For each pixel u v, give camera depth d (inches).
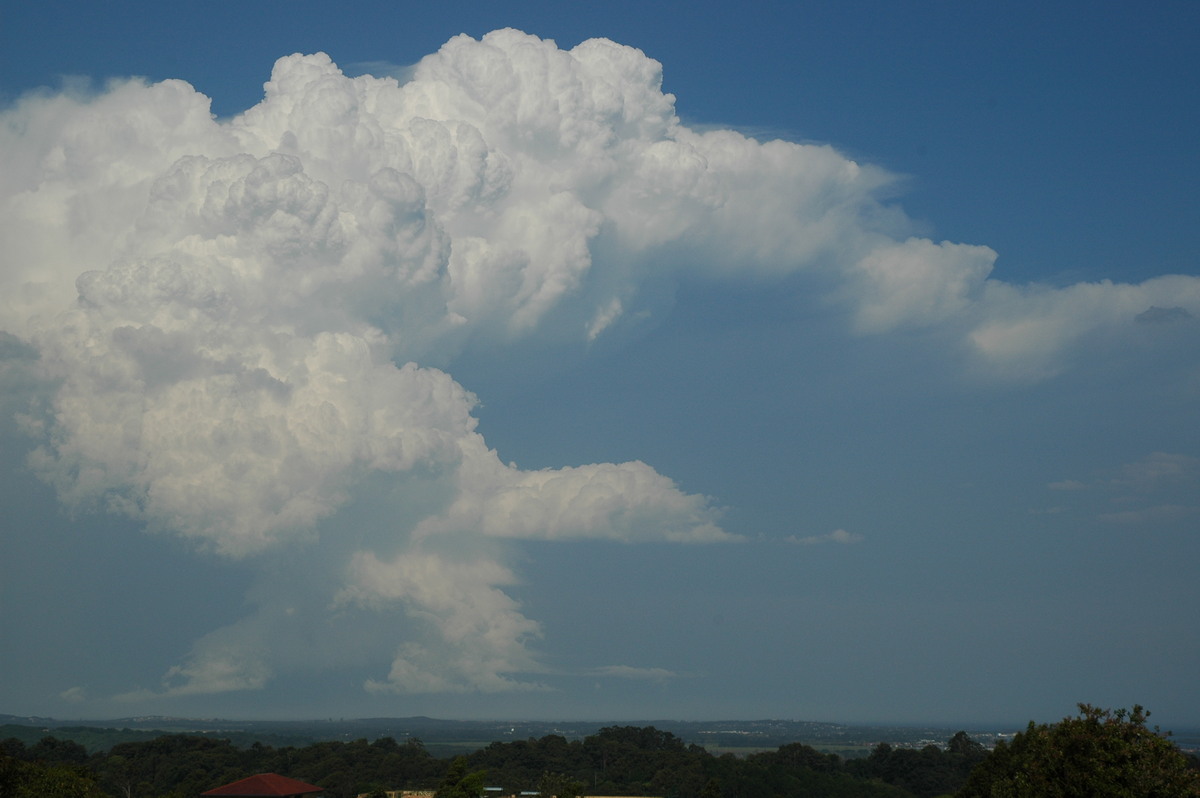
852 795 6806.1
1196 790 2375.7
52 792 3747.5
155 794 6727.4
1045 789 2600.9
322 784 6978.4
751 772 7185.0
